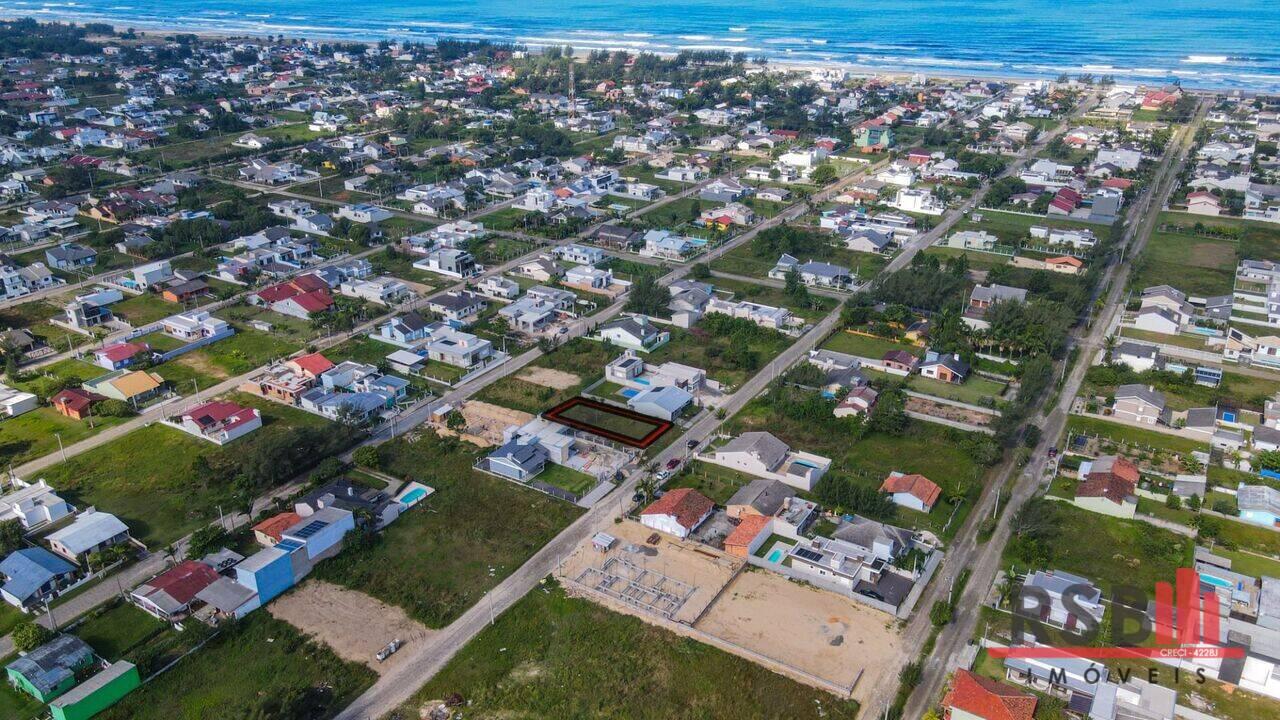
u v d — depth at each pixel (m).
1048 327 131.50
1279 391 121.56
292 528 84.94
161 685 70.19
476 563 85.38
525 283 161.62
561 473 101.12
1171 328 141.50
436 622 77.00
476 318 145.38
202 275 162.25
